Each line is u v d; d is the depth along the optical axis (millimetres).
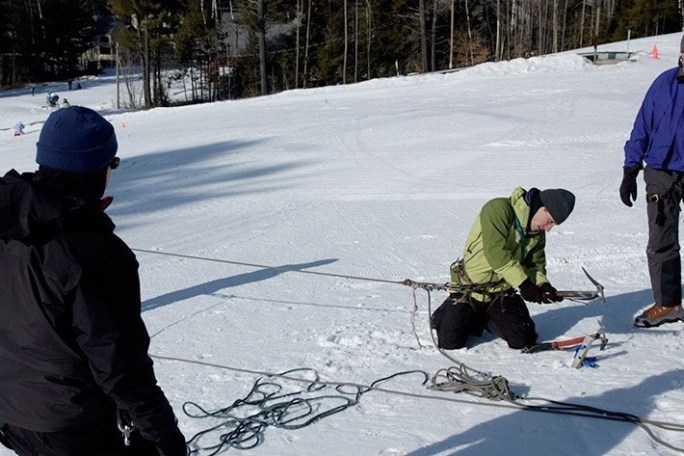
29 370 2092
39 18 71062
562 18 63406
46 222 1974
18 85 64688
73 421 2139
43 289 1989
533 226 4535
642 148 4930
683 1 56000
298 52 52344
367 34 53125
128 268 2090
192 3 54250
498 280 4770
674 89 4727
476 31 57031
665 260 4965
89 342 2006
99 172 2158
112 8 51562
